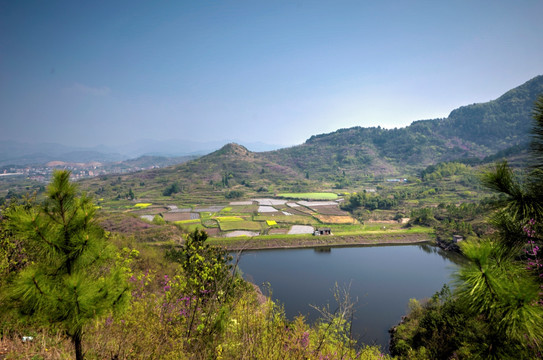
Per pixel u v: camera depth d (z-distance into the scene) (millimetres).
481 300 2883
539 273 3039
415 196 129500
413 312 30078
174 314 6145
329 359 5449
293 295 40562
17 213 3414
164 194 174375
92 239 3512
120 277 3787
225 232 88750
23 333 5035
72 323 3299
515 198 3334
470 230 69438
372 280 49125
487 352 3027
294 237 78625
